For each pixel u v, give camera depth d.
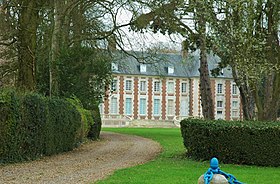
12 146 15.01
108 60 29.22
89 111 27.25
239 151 15.15
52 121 18.23
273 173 12.94
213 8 17.38
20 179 11.41
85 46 27.58
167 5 21.86
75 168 13.96
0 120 14.30
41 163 15.35
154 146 23.72
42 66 27.00
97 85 27.88
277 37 18.95
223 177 6.39
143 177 11.52
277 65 18.45
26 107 15.86
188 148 17.06
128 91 73.06
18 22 21.33
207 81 20.86
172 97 75.00
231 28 17.30
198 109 74.94
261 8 17.70
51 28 26.73
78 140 23.20
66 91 26.14
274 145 14.84
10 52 27.33
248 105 18.34
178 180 11.08
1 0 21.81
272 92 19.67
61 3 25.64
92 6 28.25
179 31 21.62
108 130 46.25
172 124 69.19
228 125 15.33
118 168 13.96
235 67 18.02
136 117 73.25
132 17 26.06
